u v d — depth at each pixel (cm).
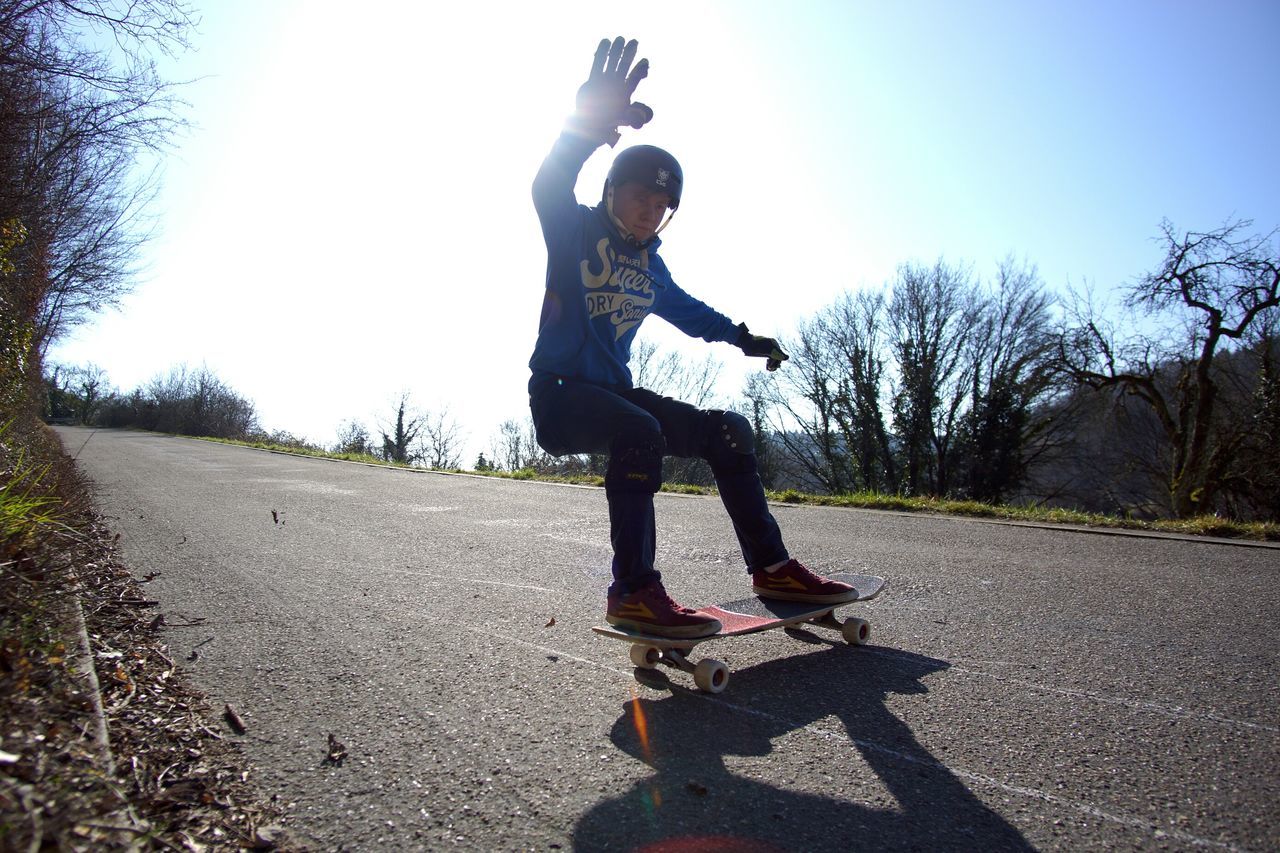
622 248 279
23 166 790
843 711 246
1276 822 177
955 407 3083
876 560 527
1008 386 2866
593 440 272
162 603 375
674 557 545
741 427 296
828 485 3372
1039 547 584
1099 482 2994
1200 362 2081
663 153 271
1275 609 384
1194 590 428
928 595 417
